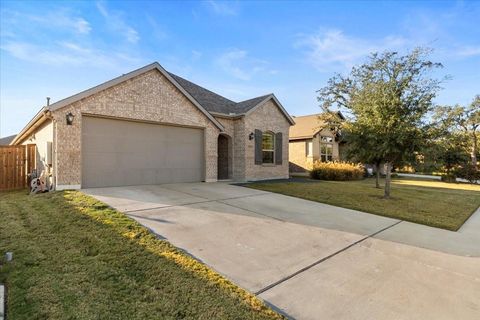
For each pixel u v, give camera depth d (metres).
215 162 13.21
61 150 8.67
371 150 10.60
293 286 3.57
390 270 4.20
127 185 10.36
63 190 8.52
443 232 6.54
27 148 11.16
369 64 11.45
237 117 14.60
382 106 10.15
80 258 4.01
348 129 11.34
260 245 4.94
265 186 12.38
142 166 10.79
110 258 4.03
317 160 21.47
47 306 2.88
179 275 3.64
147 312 2.84
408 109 10.00
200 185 11.60
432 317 3.02
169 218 6.11
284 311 3.03
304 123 24.64
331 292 3.46
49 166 9.22
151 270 3.74
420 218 7.73
